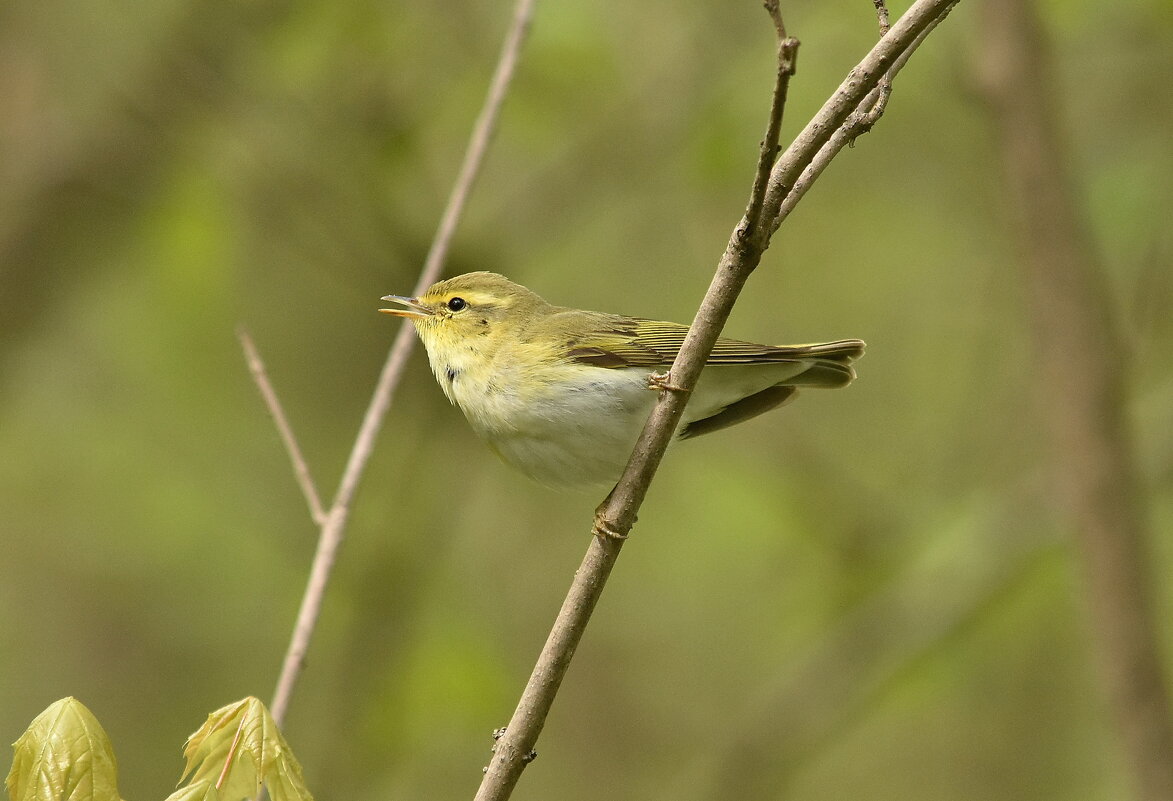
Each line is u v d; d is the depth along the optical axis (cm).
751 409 810
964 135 1339
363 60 1198
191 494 1350
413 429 1344
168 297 1295
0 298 1289
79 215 1302
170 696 1344
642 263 1461
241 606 1338
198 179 1227
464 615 1237
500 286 813
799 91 1245
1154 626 932
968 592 1149
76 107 1313
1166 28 1183
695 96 1271
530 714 531
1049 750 1402
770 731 1155
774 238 1434
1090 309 950
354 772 1135
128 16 1287
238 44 1223
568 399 754
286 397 1399
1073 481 946
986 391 1441
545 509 1501
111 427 1384
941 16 504
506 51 795
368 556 1265
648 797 1423
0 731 1306
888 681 1164
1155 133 1242
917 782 1432
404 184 1231
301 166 1213
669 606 1491
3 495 1377
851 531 1298
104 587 1370
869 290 1460
